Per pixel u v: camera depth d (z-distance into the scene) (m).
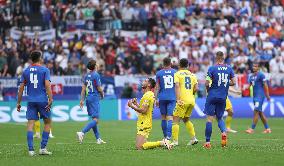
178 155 47.22
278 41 125.62
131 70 109.75
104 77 102.69
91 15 120.19
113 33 117.81
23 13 119.19
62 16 119.62
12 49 106.81
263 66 114.31
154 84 52.50
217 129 78.62
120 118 98.88
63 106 96.06
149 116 52.41
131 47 116.00
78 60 109.44
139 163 43.16
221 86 54.47
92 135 71.62
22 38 111.56
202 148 52.38
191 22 126.19
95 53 110.81
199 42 119.19
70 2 124.25
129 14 122.88
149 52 114.00
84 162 43.91
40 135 71.56
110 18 120.50
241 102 102.81
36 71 48.78
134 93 102.44
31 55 49.38
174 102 58.34
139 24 122.44
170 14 125.94
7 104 94.19
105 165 42.50
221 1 130.62
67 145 58.97
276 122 92.94
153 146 52.03
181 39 119.19
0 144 61.12
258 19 129.12
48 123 49.25
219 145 55.97
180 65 58.06
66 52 111.88
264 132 75.94
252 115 102.88
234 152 49.12
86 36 115.56
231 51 114.94
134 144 59.75
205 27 124.25
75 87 101.69
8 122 92.38
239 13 129.25
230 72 54.62
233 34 123.25
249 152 49.22
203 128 81.06
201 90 105.19
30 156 47.72
